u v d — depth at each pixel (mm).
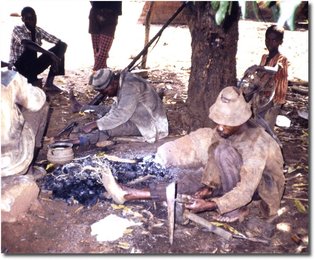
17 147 3771
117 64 9203
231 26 5016
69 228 3721
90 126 5168
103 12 7746
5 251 3414
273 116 5023
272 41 5047
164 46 10953
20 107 4152
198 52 5188
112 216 3832
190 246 3531
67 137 5398
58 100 6988
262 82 4887
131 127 5242
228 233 3605
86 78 8297
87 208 3986
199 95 5297
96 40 8094
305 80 8148
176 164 3881
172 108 6551
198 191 3865
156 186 3680
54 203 4031
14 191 3682
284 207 4090
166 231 3689
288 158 5062
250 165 3504
